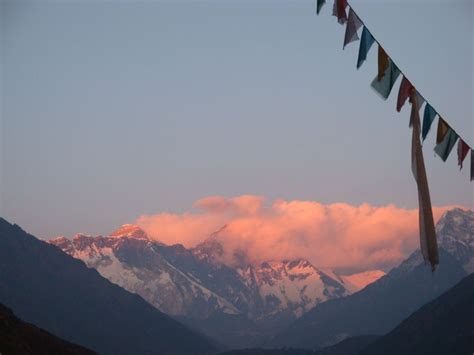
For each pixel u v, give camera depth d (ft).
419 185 120.67
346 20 115.44
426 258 118.32
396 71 119.96
